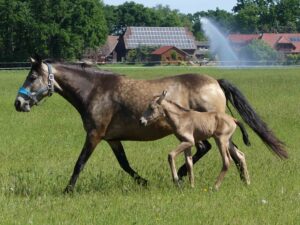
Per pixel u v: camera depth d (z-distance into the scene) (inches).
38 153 718.5
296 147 746.8
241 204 461.7
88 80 537.6
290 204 461.4
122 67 3511.3
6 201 479.5
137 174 544.4
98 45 4094.5
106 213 439.5
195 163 611.2
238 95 547.8
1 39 3809.1
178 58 4830.2
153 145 762.8
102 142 787.4
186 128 514.0
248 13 6166.3
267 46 4456.2
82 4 3954.2
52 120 1015.0
